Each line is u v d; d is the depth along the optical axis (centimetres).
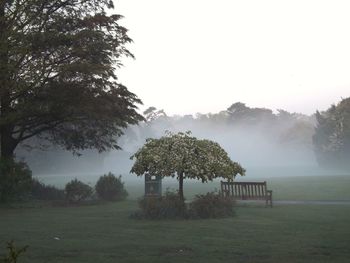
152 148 1623
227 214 1580
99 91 2550
